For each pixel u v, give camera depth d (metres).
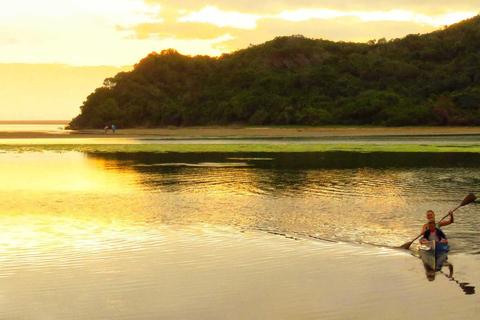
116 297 9.39
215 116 119.12
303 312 8.74
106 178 26.36
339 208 17.66
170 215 16.52
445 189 22.06
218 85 133.50
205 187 22.94
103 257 11.73
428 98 105.94
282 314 8.66
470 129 87.25
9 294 9.50
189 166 32.53
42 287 9.84
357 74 124.00
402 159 36.22
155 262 11.36
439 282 10.12
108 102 135.12
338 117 102.25
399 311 8.77
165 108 129.00
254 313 8.70
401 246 12.66
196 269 10.91
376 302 9.15
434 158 36.78
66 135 85.44
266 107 112.94
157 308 8.91
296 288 9.83
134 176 27.22
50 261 11.39
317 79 119.75
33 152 45.78
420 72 120.56
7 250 12.23
